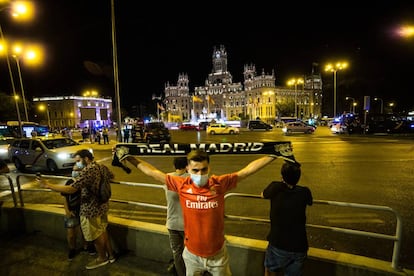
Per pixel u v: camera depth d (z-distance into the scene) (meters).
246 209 6.14
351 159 12.84
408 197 6.83
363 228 5.02
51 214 4.71
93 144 24.23
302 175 9.59
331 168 10.77
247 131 40.75
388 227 5.05
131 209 6.36
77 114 86.31
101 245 3.76
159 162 13.93
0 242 4.60
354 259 2.99
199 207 2.30
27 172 12.23
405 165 11.16
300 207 2.54
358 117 30.02
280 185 2.68
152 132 25.03
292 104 94.31
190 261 2.38
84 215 3.61
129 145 3.05
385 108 59.75
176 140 27.61
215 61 157.88
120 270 3.67
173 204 3.17
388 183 8.27
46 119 88.44
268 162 2.71
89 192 3.63
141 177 9.98
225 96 148.38
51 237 4.74
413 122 27.55
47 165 11.62
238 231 5.00
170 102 149.12
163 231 3.85
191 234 2.35
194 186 2.33
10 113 47.62
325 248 4.31
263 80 127.38
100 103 96.56
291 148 2.75
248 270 3.32
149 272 3.61
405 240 4.51
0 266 3.87
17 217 5.01
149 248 3.95
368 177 9.11
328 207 6.15
